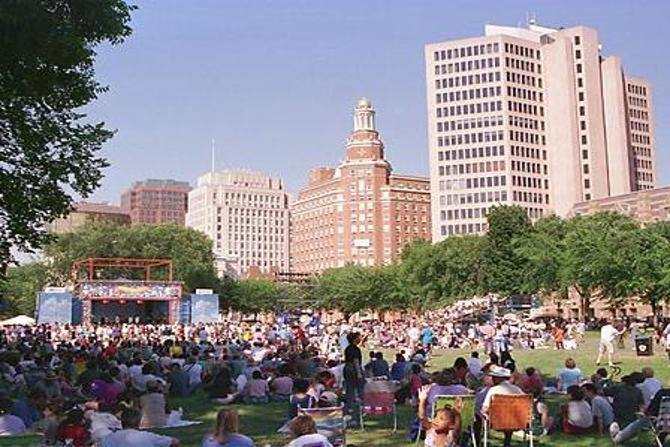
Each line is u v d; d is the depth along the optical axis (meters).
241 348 36.78
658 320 71.25
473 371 25.58
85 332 56.19
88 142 25.89
